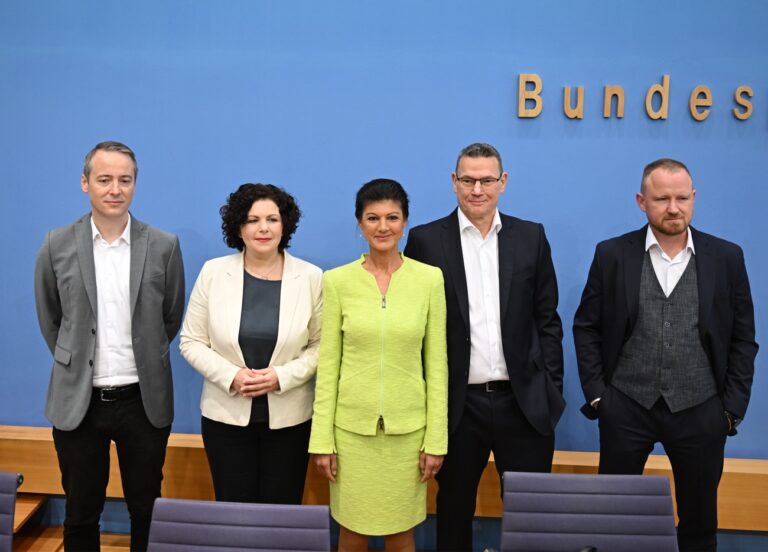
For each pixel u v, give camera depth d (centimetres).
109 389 228
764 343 282
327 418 213
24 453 282
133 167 226
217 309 226
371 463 212
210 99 284
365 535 221
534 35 276
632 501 179
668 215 214
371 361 210
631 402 227
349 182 284
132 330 229
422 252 229
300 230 287
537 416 223
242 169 286
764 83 275
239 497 228
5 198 290
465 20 277
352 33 279
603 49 276
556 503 179
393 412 209
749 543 283
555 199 281
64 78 285
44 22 283
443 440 214
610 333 230
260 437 229
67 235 230
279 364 225
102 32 283
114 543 291
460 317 223
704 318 219
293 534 167
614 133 279
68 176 288
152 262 233
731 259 224
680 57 275
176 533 169
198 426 296
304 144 284
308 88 282
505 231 229
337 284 214
